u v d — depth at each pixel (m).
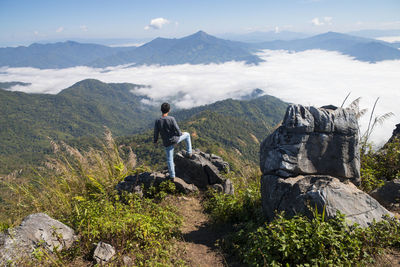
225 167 7.64
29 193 5.61
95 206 4.68
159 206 5.88
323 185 3.85
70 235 4.00
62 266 3.37
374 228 3.48
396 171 5.48
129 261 3.56
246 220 5.04
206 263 3.87
